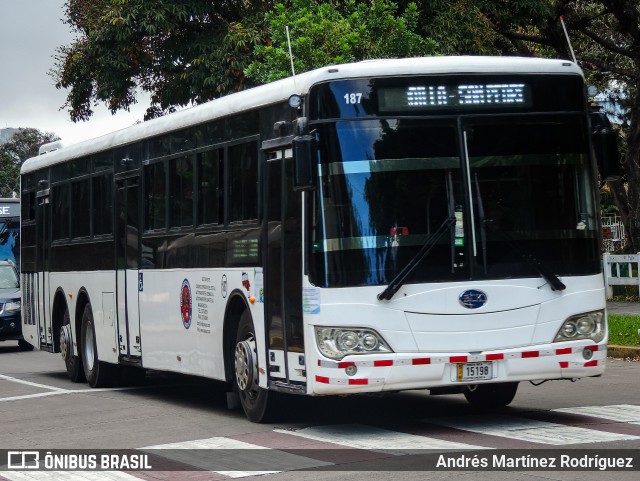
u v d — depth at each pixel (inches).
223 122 661.3
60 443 587.5
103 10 1435.8
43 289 1013.2
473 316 544.1
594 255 565.0
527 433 538.0
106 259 855.7
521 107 562.6
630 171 1793.8
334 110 546.9
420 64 555.2
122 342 823.1
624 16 1723.7
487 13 1448.1
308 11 1171.9
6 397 820.6
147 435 600.7
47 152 1044.5
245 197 629.9
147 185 783.1
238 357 633.0
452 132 554.3
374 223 542.3
